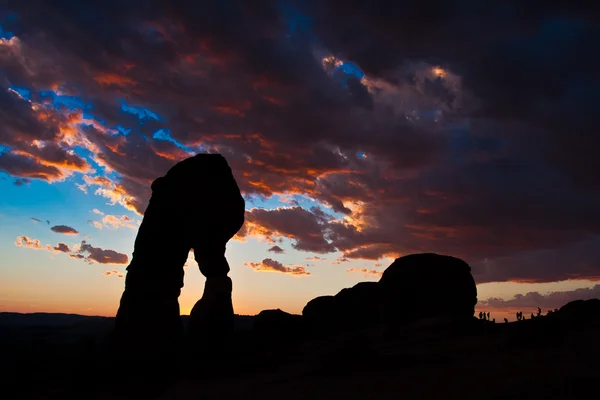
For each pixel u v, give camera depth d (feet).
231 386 79.10
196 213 107.65
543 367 59.21
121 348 97.60
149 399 79.15
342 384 66.95
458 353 76.02
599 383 49.73
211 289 108.47
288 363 96.94
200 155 114.11
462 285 119.96
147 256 104.99
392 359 78.07
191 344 103.71
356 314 134.41
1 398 82.17
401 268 125.59
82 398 81.41
